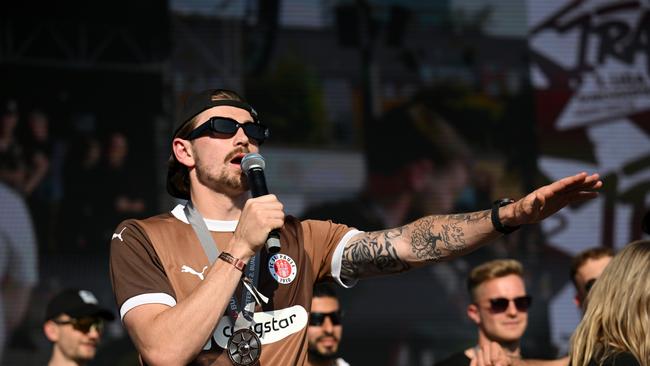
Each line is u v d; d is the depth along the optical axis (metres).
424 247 2.97
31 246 10.44
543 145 11.65
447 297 11.24
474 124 11.61
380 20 11.61
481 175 11.52
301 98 11.30
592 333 3.05
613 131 11.73
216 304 2.66
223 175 2.96
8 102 10.64
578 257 5.58
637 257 3.05
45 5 10.84
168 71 11.00
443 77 11.65
